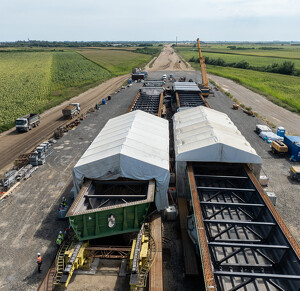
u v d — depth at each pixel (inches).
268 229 461.4
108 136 783.1
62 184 847.7
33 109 1756.9
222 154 660.7
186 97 1460.4
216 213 513.3
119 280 507.5
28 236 626.2
